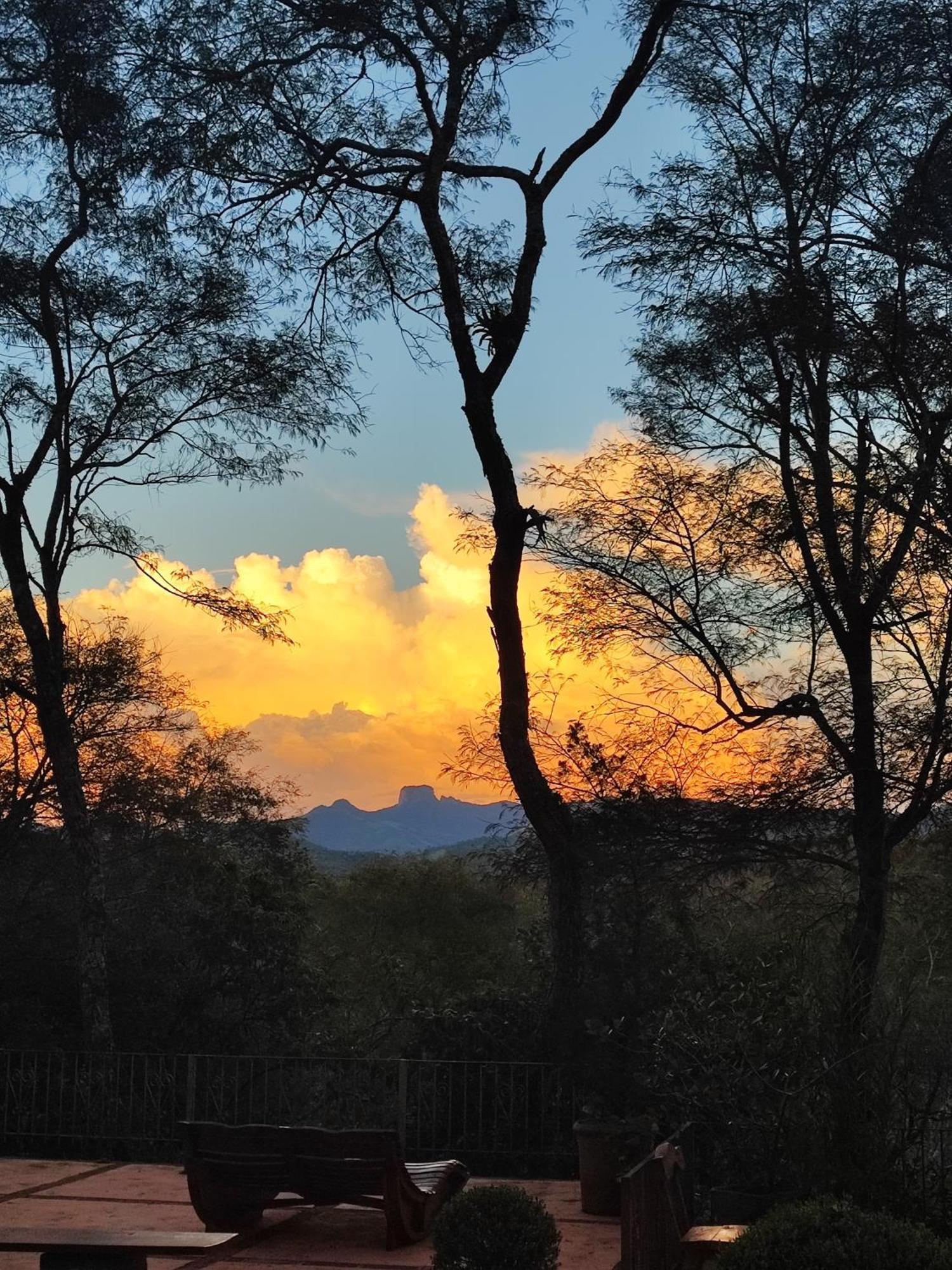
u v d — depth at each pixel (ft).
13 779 60.85
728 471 50.98
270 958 66.28
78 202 55.57
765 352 47.73
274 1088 47.93
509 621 49.03
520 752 47.98
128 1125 43.45
